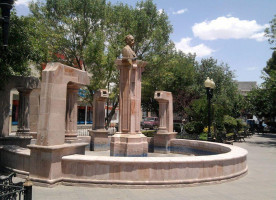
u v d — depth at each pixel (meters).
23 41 9.79
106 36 22.67
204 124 21.03
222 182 7.47
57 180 6.81
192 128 21.55
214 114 21.41
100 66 20.11
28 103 11.69
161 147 13.30
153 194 6.20
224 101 29.20
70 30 21.52
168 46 23.80
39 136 7.00
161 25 23.77
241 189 6.87
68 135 8.98
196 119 21.81
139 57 23.11
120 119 10.19
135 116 10.19
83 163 6.86
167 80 26.00
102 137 13.42
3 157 8.73
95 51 19.55
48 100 7.02
